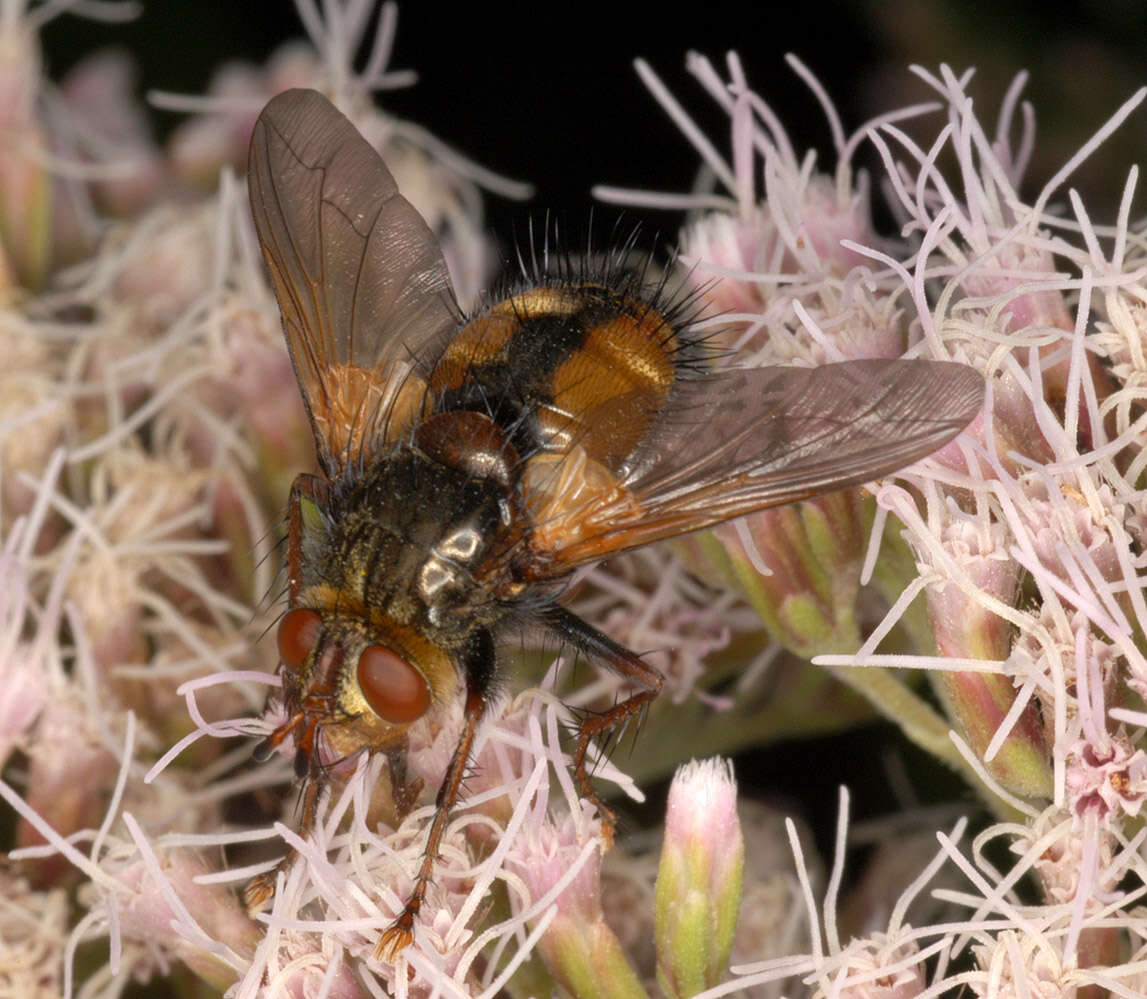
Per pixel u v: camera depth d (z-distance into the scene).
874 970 0.11
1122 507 0.11
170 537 0.13
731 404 0.12
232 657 0.13
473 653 0.12
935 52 0.15
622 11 0.15
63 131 0.15
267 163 0.12
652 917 0.13
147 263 0.14
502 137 0.15
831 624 0.12
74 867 0.13
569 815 0.12
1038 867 0.11
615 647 0.12
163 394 0.13
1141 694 0.11
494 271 0.14
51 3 0.14
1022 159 0.13
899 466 0.11
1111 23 0.15
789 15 0.15
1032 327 0.12
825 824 0.14
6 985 0.12
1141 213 0.15
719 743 0.13
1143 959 0.11
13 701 0.12
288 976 0.12
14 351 0.14
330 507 0.12
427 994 0.12
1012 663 0.11
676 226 0.15
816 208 0.13
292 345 0.12
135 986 0.12
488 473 0.12
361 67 0.15
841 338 0.12
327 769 0.12
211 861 0.12
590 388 0.12
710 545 0.12
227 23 0.15
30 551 0.13
